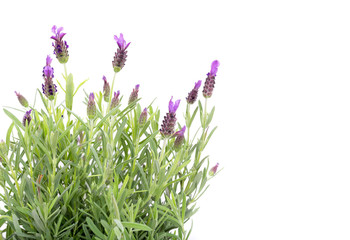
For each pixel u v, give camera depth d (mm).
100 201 798
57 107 785
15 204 778
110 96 787
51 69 769
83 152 812
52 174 754
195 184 855
